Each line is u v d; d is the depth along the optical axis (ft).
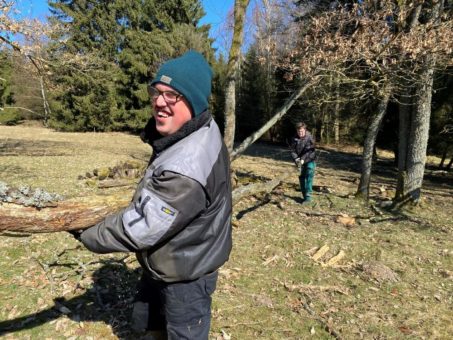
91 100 103.81
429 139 55.06
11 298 12.79
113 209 7.27
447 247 20.29
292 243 19.70
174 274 6.10
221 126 95.45
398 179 28.55
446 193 37.86
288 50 30.35
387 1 22.50
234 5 22.08
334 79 25.85
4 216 6.33
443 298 14.60
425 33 21.81
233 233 20.95
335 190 33.86
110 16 106.52
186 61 5.97
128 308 12.38
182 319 6.58
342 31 24.50
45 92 111.65
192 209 5.62
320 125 87.30
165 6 104.78
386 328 12.36
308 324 12.35
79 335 10.99
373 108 50.57
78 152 59.06
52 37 32.04
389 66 23.21
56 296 12.98
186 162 5.60
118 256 16.46
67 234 18.75
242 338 11.41
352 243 20.13
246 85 96.48
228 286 14.58
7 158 46.78
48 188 29.76
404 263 17.88
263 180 37.96
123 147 71.87
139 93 100.22
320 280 15.65
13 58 30.30
